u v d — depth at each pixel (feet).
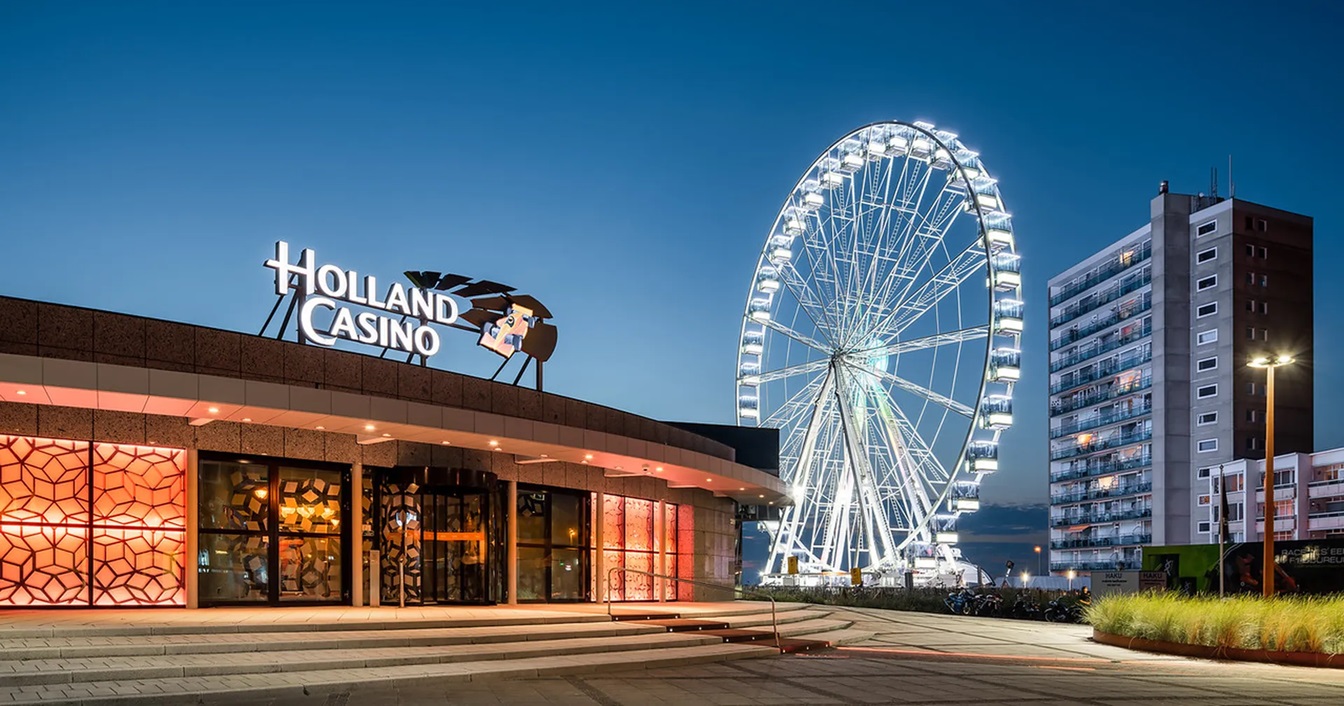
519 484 96.02
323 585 79.77
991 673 65.98
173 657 51.98
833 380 179.83
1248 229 287.28
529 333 100.32
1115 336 321.73
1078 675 66.13
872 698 52.39
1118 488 313.12
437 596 87.20
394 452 84.74
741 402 200.44
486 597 89.25
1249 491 261.24
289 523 78.33
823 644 82.69
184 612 68.49
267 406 65.82
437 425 75.25
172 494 72.23
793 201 199.00
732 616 93.86
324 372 78.43
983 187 166.71
